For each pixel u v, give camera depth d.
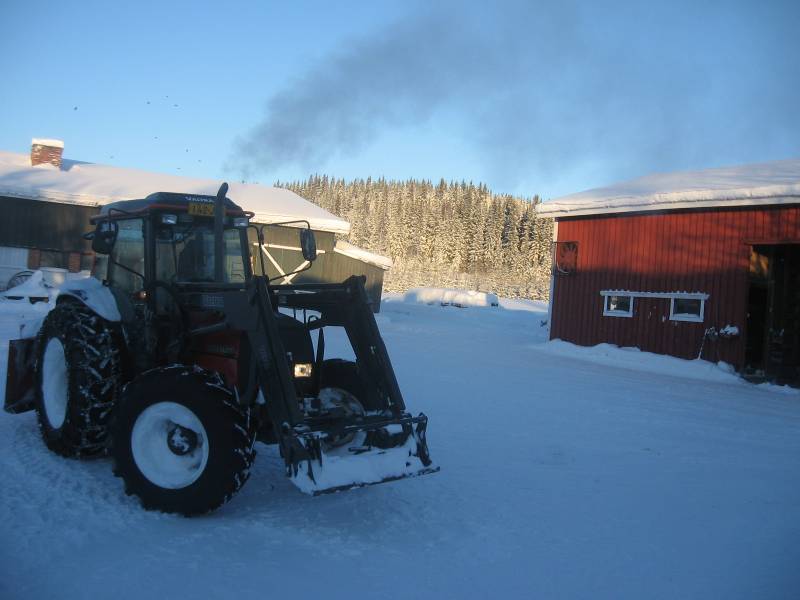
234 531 4.02
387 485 5.09
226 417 4.14
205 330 4.77
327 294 4.98
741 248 13.31
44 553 3.56
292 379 4.25
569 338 16.62
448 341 16.83
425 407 8.09
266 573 3.45
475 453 6.14
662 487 5.41
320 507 4.57
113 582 3.26
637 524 4.51
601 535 4.27
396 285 60.00
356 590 3.31
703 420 8.43
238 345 4.67
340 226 21.05
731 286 13.44
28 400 6.09
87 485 4.71
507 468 5.72
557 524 4.43
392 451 4.32
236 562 3.57
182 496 4.16
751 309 14.56
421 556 3.79
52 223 19.14
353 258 21.80
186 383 4.21
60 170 21.59
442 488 5.08
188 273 5.33
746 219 13.25
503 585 3.46
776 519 4.75
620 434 7.32
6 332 11.64
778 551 4.12
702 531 4.43
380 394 4.78
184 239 5.35
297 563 3.60
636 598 3.39
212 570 3.45
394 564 3.65
